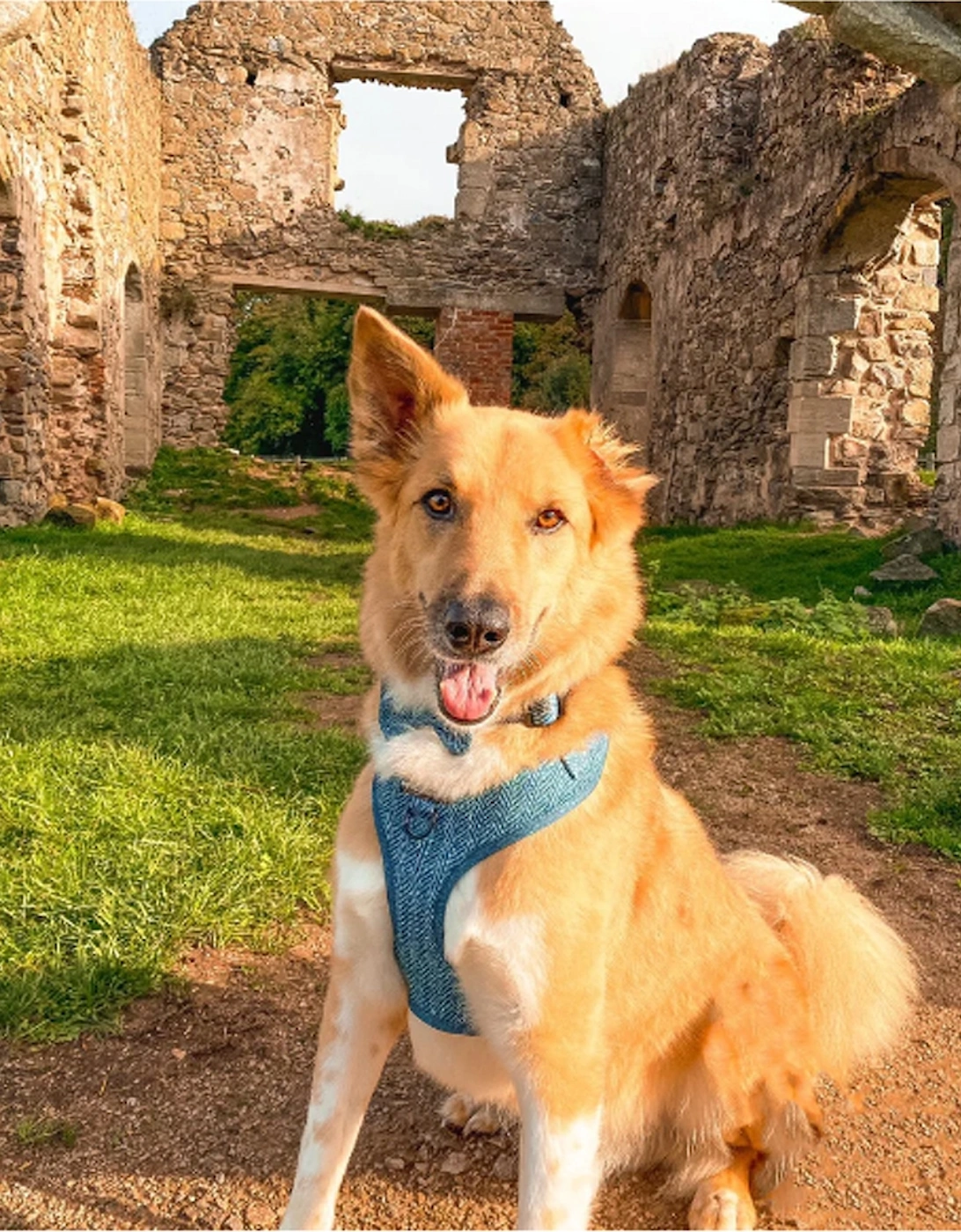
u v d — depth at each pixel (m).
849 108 4.00
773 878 0.83
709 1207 0.68
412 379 0.73
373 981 0.65
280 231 6.32
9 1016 0.86
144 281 5.66
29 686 1.72
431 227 6.47
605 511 0.71
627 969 0.66
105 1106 0.78
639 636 2.35
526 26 6.45
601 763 0.65
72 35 4.17
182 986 0.92
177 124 6.18
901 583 3.01
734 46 5.05
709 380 5.12
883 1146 0.78
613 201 6.34
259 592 2.90
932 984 1.01
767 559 3.66
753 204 4.68
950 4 2.35
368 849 0.65
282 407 12.88
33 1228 0.67
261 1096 0.80
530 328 10.09
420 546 0.67
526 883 0.60
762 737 1.69
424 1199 0.71
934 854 1.29
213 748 1.45
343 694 1.86
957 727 1.72
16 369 3.75
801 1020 0.74
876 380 4.26
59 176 4.22
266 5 6.20
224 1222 0.68
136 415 5.59
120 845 1.12
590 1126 0.60
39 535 3.60
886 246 4.08
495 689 0.62
